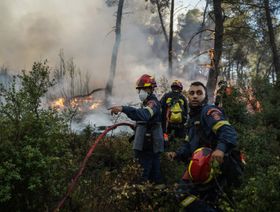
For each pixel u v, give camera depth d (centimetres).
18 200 414
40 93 466
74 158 615
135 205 495
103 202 490
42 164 410
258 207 371
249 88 927
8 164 394
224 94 796
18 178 393
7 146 413
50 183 430
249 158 512
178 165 615
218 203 405
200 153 405
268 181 379
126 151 688
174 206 475
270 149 602
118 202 489
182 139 668
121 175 577
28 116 438
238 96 820
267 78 952
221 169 403
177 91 742
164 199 488
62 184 461
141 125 583
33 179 406
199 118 430
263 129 711
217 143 408
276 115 792
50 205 445
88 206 474
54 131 444
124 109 525
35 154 411
